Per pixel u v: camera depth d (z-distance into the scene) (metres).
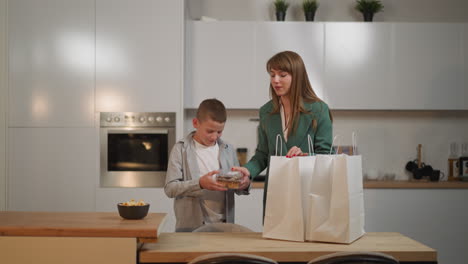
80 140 3.35
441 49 3.68
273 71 1.92
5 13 3.33
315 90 3.66
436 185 3.52
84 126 3.35
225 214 2.10
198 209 2.07
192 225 2.07
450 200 3.53
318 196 1.58
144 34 3.37
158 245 1.54
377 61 3.67
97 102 3.35
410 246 1.52
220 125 2.05
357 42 3.67
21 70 3.33
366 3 3.79
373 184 3.52
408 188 3.53
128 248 1.46
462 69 3.68
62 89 3.34
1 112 3.32
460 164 3.83
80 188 3.34
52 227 1.47
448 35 3.68
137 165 3.35
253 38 3.65
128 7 3.37
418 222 3.52
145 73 3.36
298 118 1.92
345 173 1.54
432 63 3.68
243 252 1.45
